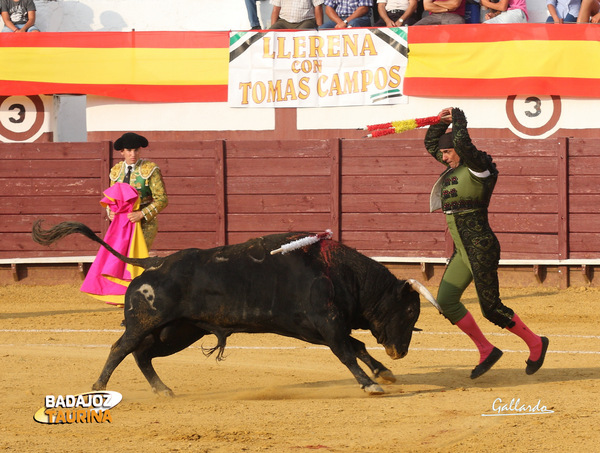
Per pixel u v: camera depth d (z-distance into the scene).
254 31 25.84
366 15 26.97
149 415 10.68
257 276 11.51
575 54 24.61
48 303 22.78
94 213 25.91
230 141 25.61
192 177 25.67
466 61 25.02
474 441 9.33
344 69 25.61
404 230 25.05
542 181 24.41
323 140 25.30
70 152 25.92
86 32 26.12
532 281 24.67
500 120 25.17
